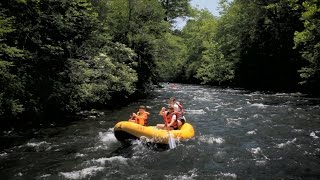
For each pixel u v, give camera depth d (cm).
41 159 949
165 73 5450
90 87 1678
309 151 1031
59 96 1516
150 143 1076
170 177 810
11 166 885
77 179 792
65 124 1457
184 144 1122
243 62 3994
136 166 895
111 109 1956
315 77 2689
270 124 1459
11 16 1291
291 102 2256
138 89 2717
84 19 1822
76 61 1669
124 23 2638
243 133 1295
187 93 3142
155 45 2761
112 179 793
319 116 1642
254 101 2358
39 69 1500
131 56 2392
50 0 1528
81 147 1083
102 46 2205
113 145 1110
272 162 929
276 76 3534
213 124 1485
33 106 1362
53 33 1580
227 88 3950
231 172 849
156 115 1758
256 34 3531
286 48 3316
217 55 4603
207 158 970
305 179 796
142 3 2661
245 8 3700
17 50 1183
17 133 1264
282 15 3262
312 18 2106
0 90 1177
